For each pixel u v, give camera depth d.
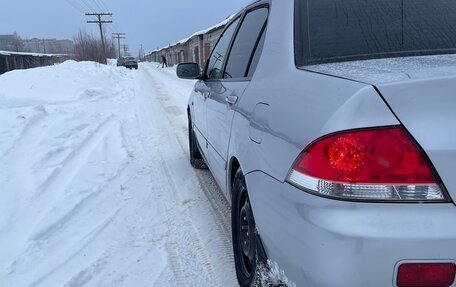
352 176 1.65
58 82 14.85
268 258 2.11
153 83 24.97
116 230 3.96
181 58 63.59
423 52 2.21
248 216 2.60
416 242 1.56
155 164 6.15
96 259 3.43
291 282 1.88
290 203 1.86
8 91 13.09
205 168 5.82
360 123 1.66
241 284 2.83
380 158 1.63
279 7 2.71
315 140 1.76
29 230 3.91
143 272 3.22
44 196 4.76
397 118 1.63
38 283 3.07
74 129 8.27
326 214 1.67
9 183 5.07
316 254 1.68
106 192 4.98
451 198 1.59
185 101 14.70
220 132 3.48
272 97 2.29
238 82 3.10
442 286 1.57
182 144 7.48
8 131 7.58
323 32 2.41
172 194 4.88
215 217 4.20
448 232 1.56
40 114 9.36
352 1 2.58
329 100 1.80
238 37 3.67
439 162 1.60
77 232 3.94
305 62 2.29
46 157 6.22
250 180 2.40
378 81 1.72
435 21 2.42
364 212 1.62
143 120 10.26
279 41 2.53
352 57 2.25
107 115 10.68
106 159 6.38
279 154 2.02
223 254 3.46
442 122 1.61
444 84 1.63
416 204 1.60
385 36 2.34
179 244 3.66
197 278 3.12
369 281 1.59
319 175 1.72
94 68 23.81
